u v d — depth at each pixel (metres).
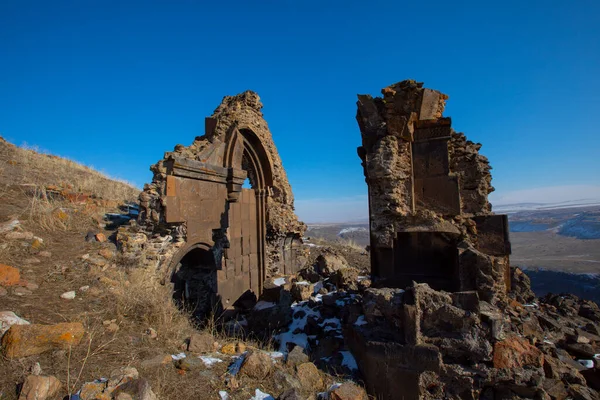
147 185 7.80
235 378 4.29
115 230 8.80
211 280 9.91
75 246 7.15
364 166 7.64
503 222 6.55
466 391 4.71
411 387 4.77
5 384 3.28
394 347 4.93
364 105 6.93
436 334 4.94
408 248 6.82
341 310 7.64
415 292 4.98
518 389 4.68
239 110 11.39
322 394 4.47
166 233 7.98
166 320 5.43
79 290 5.54
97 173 17.41
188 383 4.05
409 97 6.63
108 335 4.62
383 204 6.57
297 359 5.16
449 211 6.60
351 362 5.62
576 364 5.71
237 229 11.45
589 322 7.62
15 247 6.30
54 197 10.20
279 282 11.77
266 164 12.97
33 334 3.81
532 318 6.84
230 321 8.67
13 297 4.83
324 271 11.18
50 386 3.30
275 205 13.43
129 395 3.27
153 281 6.86
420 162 6.79
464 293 4.93
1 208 8.06
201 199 9.18
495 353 4.71
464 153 6.90
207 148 9.82
